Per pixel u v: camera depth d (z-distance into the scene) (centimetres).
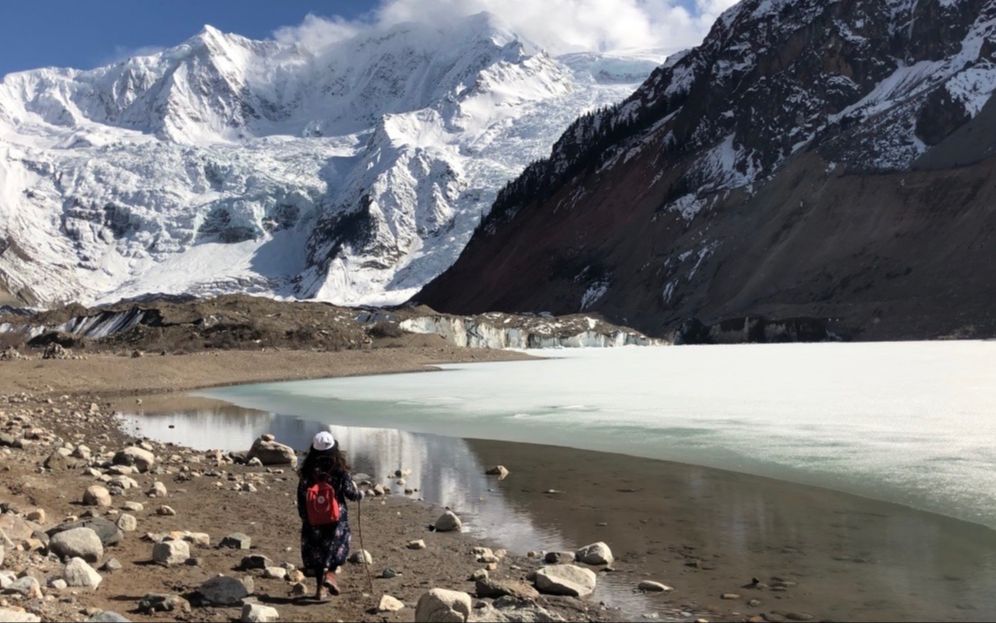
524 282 17688
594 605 776
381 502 1300
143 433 2342
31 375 4278
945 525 1062
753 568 895
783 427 2034
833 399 2673
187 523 1163
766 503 1226
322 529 824
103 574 878
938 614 740
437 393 3616
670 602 784
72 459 1623
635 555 959
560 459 1709
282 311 8506
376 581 878
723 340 10944
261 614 725
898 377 3522
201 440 2183
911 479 1342
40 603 729
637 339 11238
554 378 4438
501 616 696
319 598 807
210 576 887
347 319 8762
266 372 5403
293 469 1673
